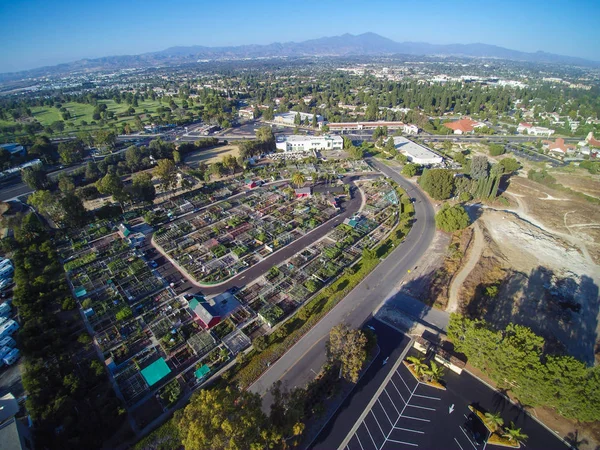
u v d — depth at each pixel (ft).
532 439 163.63
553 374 158.51
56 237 344.69
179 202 421.59
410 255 314.96
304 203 419.54
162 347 218.79
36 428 160.35
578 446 160.56
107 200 437.58
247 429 131.85
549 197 446.19
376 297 260.83
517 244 332.80
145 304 255.09
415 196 447.01
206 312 234.58
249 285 276.62
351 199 435.53
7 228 364.38
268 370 200.54
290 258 311.47
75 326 234.99
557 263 304.09
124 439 163.22
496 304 251.39
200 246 331.36
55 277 287.89
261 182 489.67
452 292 263.90
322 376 190.19
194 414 132.77
